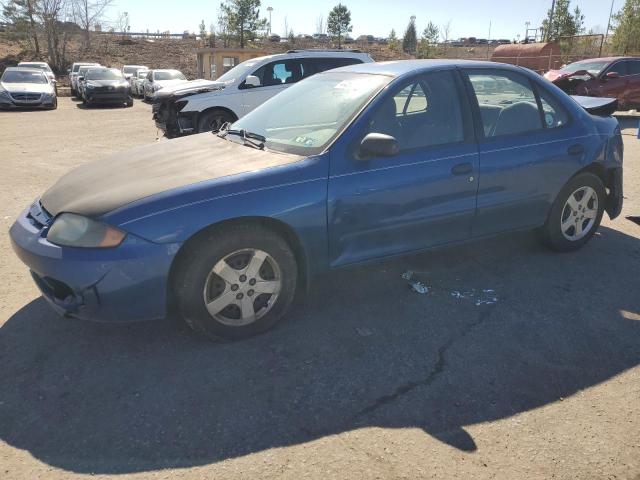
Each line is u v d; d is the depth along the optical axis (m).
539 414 2.62
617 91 14.73
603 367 3.02
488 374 2.94
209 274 3.05
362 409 2.65
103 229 2.86
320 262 3.40
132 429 2.50
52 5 41.53
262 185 3.11
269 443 2.42
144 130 13.96
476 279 4.16
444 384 2.85
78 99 25.47
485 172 3.86
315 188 3.23
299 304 3.74
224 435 2.47
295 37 66.38
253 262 3.18
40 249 2.96
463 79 3.93
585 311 3.65
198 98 10.13
